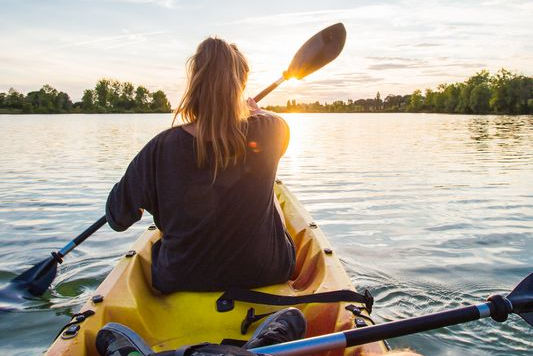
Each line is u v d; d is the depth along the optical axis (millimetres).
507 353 2619
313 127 30094
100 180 7930
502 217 5430
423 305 3215
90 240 4578
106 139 17844
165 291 1997
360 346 1762
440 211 5715
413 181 7895
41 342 2783
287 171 9188
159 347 1868
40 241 4566
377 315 3074
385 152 12797
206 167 1796
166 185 1827
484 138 18422
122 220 1992
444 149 13609
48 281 3418
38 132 22641
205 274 1906
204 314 1898
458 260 4027
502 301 1719
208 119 1783
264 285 2006
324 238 2971
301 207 3787
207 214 1815
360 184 7633
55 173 8727
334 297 2008
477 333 2828
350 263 3963
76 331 1833
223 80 1789
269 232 1944
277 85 3533
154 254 2133
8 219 5348
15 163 10203
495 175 8500
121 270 2387
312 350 1498
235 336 1868
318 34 3420
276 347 1482
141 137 19062
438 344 2719
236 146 1786
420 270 3807
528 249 4301
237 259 1887
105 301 2061
